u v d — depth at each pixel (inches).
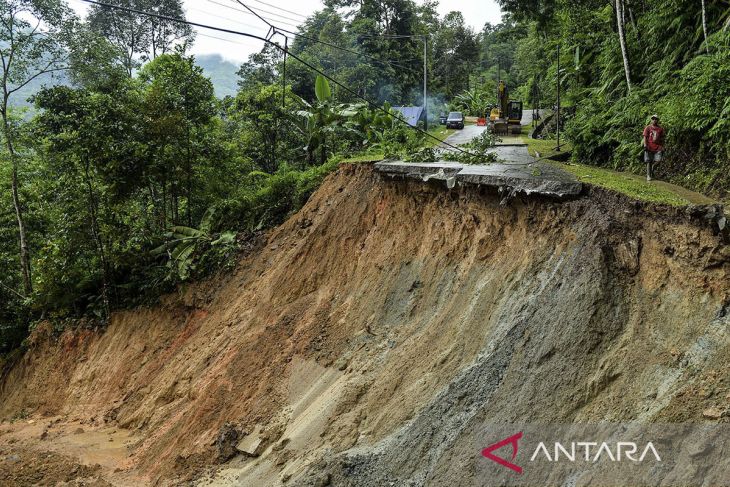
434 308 390.0
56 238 721.0
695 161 399.2
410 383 336.5
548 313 287.1
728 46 422.6
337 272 527.2
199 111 754.2
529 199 360.2
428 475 260.5
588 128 547.2
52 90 653.9
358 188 580.4
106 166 681.6
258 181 900.0
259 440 382.6
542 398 253.4
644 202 290.4
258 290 601.0
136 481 427.5
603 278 277.9
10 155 730.2
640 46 594.2
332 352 431.8
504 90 1032.8
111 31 1382.9
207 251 700.0
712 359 223.8
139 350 661.3
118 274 754.2
